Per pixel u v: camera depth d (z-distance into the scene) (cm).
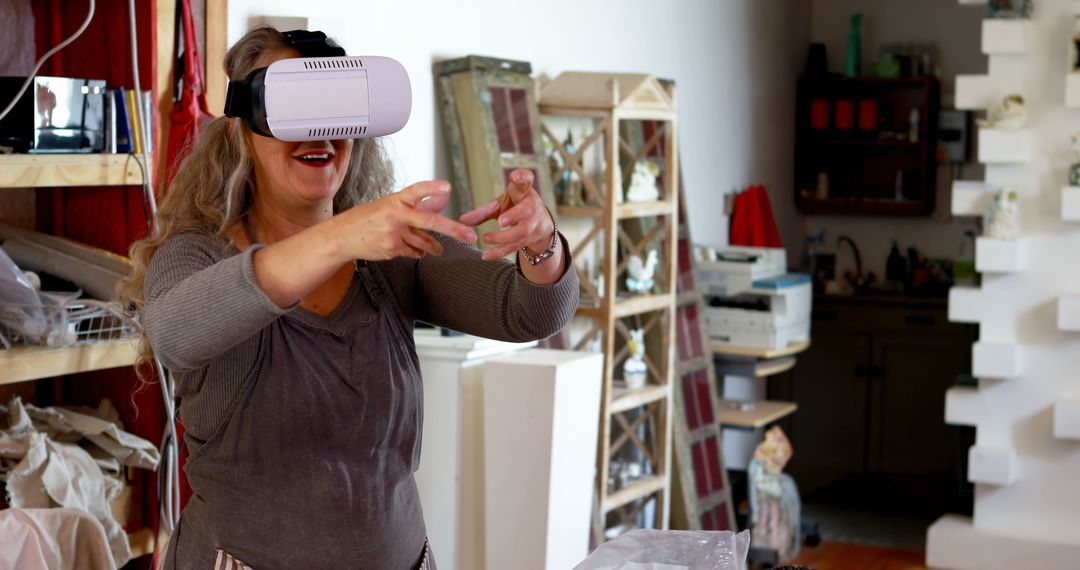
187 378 143
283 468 144
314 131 136
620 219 425
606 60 436
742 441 586
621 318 422
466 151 337
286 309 121
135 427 246
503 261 159
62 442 228
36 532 197
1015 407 466
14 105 207
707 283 497
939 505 573
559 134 393
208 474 146
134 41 229
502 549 297
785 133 630
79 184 215
